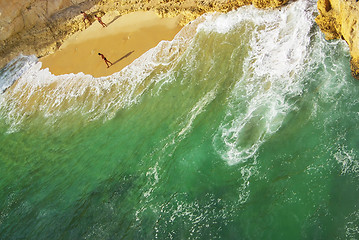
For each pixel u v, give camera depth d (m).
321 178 12.54
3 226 16.06
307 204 12.13
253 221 12.33
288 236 11.70
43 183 17.30
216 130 15.34
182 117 16.58
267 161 13.62
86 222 14.66
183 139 15.70
